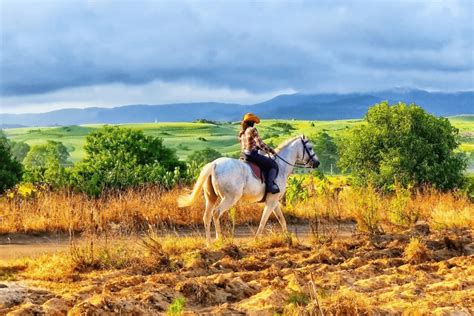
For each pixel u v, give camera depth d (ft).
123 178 81.25
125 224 58.65
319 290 34.86
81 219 63.67
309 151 57.36
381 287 38.65
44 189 73.05
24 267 44.52
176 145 531.09
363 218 59.06
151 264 43.78
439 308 32.30
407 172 99.40
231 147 524.93
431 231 61.72
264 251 50.55
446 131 103.14
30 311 31.12
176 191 74.18
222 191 52.49
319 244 53.88
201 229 66.90
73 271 43.11
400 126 102.58
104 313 30.99
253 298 34.83
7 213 65.31
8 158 90.94
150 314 31.76
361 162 104.32
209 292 35.58
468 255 49.90
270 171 54.54
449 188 100.42
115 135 98.73
